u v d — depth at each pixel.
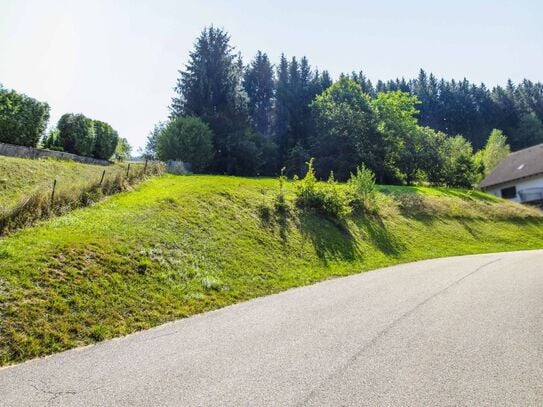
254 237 13.56
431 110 103.12
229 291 9.31
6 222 9.13
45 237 8.80
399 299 8.23
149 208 12.67
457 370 4.46
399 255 17.27
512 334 5.66
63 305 6.62
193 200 14.66
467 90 107.38
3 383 4.52
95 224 10.32
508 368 4.48
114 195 13.88
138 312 7.23
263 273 11.09
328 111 47.19
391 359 4.84
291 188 21.20
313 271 12.28
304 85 61.44
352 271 13.07
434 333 5.81
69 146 23.67
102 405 3.91
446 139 50.97
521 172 45.16
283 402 3.83
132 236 10.09
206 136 35.03
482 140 93.62
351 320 6.67
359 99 48.31
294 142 51.75
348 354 5.05
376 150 44.91
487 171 63.53
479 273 11.54
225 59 45.34
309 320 6.78
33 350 5.47
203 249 11.15
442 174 47.38
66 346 5.75
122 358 5.24
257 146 45.41
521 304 7.41
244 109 45.78
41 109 20.94
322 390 4.05
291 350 5.28
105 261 8.42
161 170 20.06
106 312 6.89
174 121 35.88
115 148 26.89
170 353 5.37
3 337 5.56
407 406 3.67
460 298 8.12
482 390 3.96
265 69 75.56
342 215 18.81
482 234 24.73
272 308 7.92
